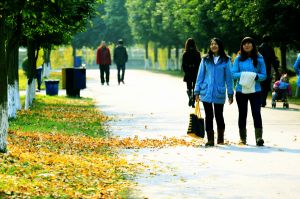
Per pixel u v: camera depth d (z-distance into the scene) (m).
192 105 50.03
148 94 67.88
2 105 25.00
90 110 50.22
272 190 19.75
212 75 30.09
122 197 18.89
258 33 70.56
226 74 30.19
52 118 43.53
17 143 29.30
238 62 30.67
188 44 49.09
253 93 29.98
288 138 32.19
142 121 41.75
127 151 28.19
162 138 33.03
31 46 50.69
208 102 29.94
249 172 22.75
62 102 58.06
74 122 41.28
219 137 30.48
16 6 24.81
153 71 149.75
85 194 19.30
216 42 30.17
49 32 43.84
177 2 118.69
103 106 54.16
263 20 68.69
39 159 24.52
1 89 25.00
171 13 136.62
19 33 27.36
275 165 24.09
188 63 49.06
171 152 27.75
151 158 26.14
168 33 147.38
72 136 33.56
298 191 19.58
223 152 27.61
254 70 30.50
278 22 67.62
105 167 23.83
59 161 24.31
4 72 24.95
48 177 21.36
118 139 32.44
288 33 68.62
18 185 19.62
